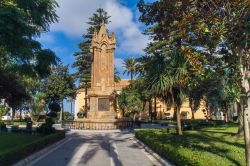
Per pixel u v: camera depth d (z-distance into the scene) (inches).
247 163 338.0
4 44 567.2
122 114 2511.1
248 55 342.3
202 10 354.3
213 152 496.7
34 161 534.9
